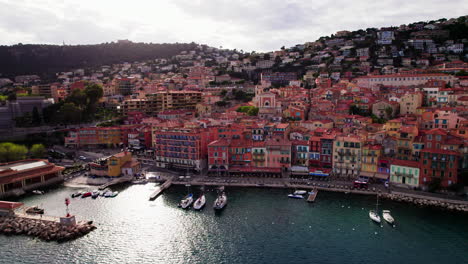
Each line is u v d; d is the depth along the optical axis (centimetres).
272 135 17225
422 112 18938
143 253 9875
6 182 14412
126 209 12794
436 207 11912
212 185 15062
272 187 14550
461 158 12938
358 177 14600
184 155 17112
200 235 10769
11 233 11119
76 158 19938
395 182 13775
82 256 9775
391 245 9806
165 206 12988
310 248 9806
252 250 9831
